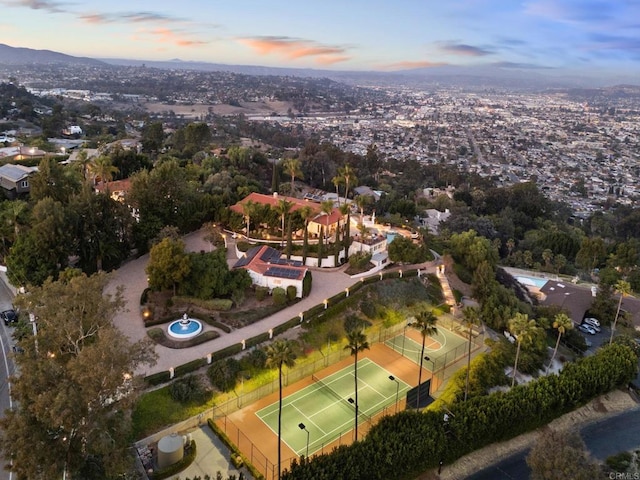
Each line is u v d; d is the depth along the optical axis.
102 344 42.53
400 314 91.69
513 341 89.38
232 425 62.44
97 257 90.19
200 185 133.50
